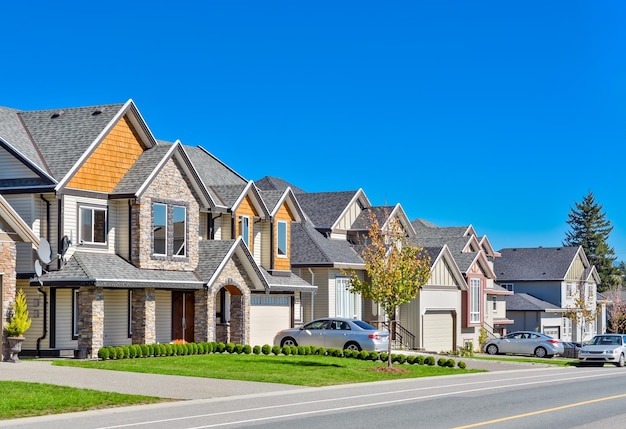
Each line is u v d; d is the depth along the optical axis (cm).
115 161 3419
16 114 3625
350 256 4841
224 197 4044
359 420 1753
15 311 2902
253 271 3803
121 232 3400
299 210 4425
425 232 7194
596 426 1694
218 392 2269
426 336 5238
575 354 5522
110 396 2028
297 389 2442
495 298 6838
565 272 7812
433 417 1817
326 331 3784
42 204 3200
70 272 3103
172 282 3391
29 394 1972
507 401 2188
